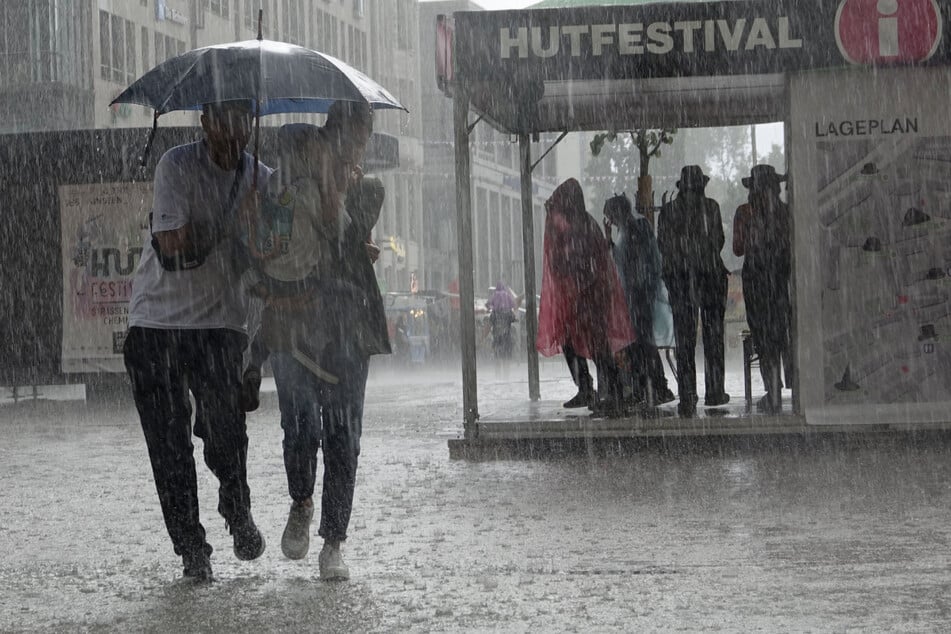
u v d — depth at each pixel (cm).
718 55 2103
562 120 2839
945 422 2148
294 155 1158
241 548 1198
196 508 1155
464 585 1112
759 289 2295
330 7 12800
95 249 3781
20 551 1334
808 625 947
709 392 2502
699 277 2252
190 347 1142
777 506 1531
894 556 1204
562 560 1220
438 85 2206
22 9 9088
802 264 2156
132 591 1120
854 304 2156
